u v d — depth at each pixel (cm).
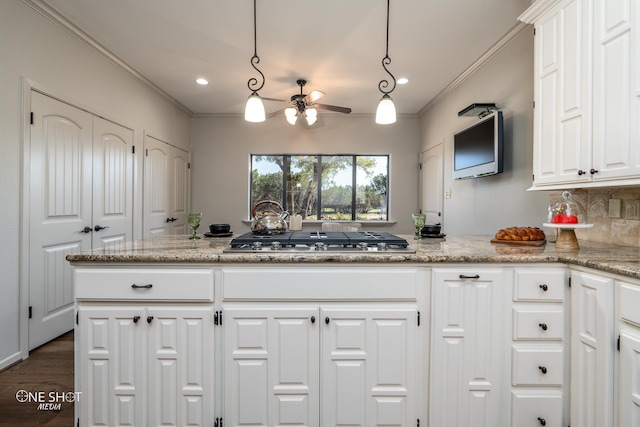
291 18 243
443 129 409
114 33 264
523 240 180
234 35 267
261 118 226
